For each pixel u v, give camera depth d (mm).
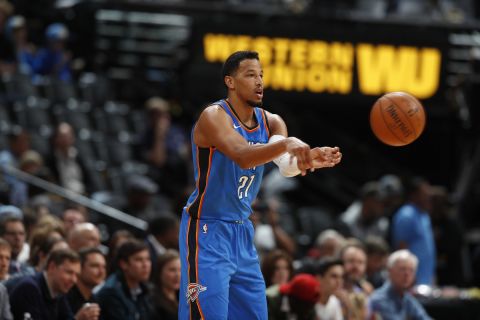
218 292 12000
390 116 12797
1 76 30328
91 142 29656
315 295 17141
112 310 16172
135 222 22016
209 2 34750
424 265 24953
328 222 28609
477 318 21859
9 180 23344
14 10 34375
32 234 17969
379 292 19750
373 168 34469
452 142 35062
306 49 32094
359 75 32375
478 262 26562
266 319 12523
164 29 34938
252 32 31859
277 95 32062
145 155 30531
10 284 15164
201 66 31969
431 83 32781
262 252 23062
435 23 33344
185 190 22703
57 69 31922
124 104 33906
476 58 33625
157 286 17188
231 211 12320
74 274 15117
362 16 32844
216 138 11844
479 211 33469
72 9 34125
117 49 34594
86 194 26500
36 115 29453
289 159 11773
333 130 34250
